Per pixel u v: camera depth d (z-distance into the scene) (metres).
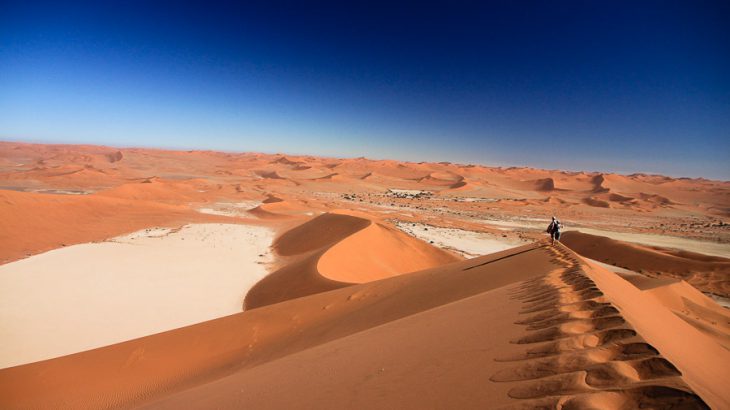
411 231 59.00
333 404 3.93
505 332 4.89
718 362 5.30
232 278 32.62
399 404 3.48
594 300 5.18
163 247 42.09
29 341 19.62
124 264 34.62
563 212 102.62
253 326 15.01
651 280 21.94
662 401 2.57
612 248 44.03
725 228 83.44
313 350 7.66
